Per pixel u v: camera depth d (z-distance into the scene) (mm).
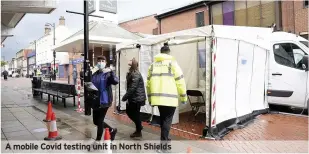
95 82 4625
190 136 5434
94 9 18719
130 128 6160
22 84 24234
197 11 18562
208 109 5332
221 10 17062
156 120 6535
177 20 20172
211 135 5223
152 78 4496
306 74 7012
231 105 6047
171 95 4363
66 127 6215
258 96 7508
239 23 16016
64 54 37469
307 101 7016
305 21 12383
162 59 4527
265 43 7555
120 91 8102
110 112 8375
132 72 5242
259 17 14898
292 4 12992
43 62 51812
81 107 9391
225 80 5789
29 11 9492
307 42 7879
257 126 6258
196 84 8070
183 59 7762
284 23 13359
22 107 9430
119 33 15625
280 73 7543
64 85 9945
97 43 14641
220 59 5586
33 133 5652
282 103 7551
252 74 7078
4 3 8320
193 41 6949
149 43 6836
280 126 6234
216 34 5219
